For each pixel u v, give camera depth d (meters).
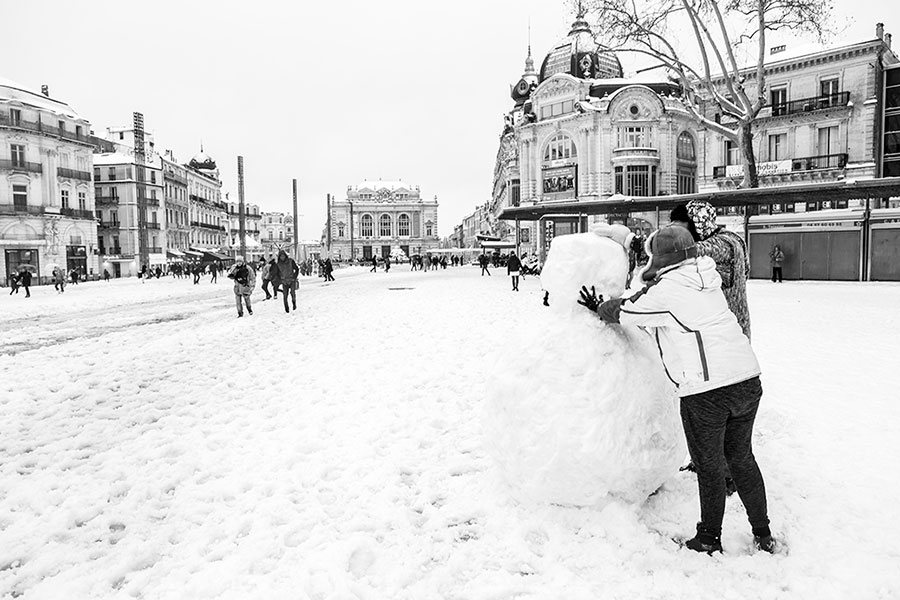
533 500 3.60
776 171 38.72
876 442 4.55
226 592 2.96
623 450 3.33
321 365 8.77
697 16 25.44
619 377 3.37
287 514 3.82
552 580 2.97
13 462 5.05
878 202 34.62
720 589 2.84
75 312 19.48
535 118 55.97
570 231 30.17
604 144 50.84
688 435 3.20
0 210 47.53
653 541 3.24
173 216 73.69
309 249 131.88
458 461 4.61
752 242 27.34
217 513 3.91
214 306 20.66
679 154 51.50
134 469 4.76
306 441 5.24
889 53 37.53
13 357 10.31
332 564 3.17
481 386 6.94
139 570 3.32
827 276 25.59
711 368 3.02
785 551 3.14
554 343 3.51
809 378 6.74
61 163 53.62
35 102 51.94
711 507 3.14
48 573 3.29
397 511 3.80
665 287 3.11
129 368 9.11
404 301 19.58
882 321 11.65
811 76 38.53
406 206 136.75
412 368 8.16
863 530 3.28
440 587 2.97
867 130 36.41
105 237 64.31
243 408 6.50
